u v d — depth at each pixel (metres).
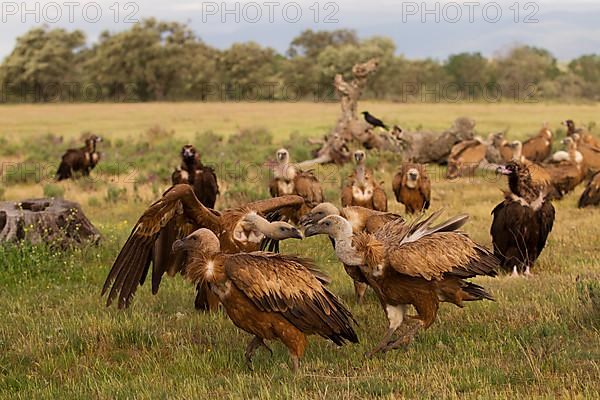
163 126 57.56
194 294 12.66
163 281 13.49
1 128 59.66
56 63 101.31
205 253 8.71
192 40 102.62
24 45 102.75
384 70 96.88
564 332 9.80
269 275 8.52
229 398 7.98
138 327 10.55
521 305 11.10
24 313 11.49
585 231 17.19
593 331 9.80
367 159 30.52
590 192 20.83
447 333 10.09
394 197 23.64
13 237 15.05
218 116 69.75
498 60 106.44
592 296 10.31
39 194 26.12
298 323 8.64
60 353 9.79
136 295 12.56
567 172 22.59
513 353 9.12
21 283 13.34
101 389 8.46
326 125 56.66
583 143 26.70
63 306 11.99
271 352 9.34
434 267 9.22
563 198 22.62
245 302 8.61
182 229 11.01
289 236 9.90
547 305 10.93
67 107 89.31
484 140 33.16
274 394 8.06
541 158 29.83
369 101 92.19
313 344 9.91
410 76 99.88
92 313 11.39
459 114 65.62
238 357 9.49
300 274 8.67
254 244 10.84
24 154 40.16
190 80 99.56
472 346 9.49
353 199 17.14
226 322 10.95
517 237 13.87
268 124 58.91
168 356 9.70
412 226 9.99
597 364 8.49
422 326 9.52
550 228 14.02
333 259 15.06
